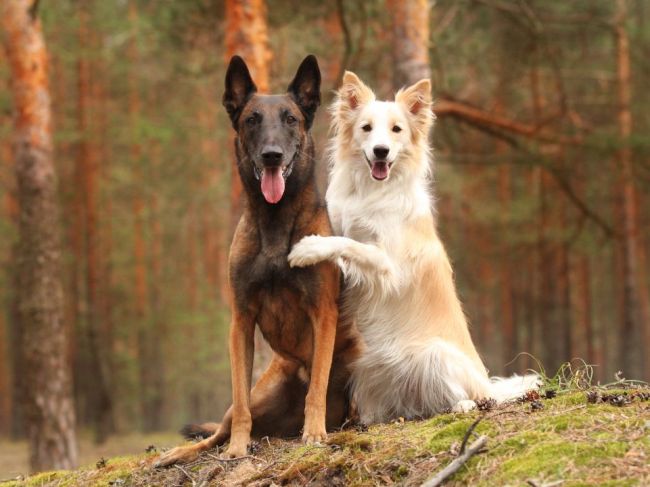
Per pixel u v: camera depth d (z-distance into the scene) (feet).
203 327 97.55
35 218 42.29
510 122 49.26
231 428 18.85
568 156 53.57
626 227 68.85
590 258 93.45
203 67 53.11
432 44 41.34
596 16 55.98
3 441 87.40
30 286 42.01
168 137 69.31
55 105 76.54
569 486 13.01
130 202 89.35
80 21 66.03
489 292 96.17
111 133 73.41
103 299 85.81
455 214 84.58
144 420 105.70
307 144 19.56
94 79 79.41
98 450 71.15
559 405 16.70
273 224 18.72
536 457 14.08
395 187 20.89
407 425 17.94
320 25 54.85
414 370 20.04
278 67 43.96
